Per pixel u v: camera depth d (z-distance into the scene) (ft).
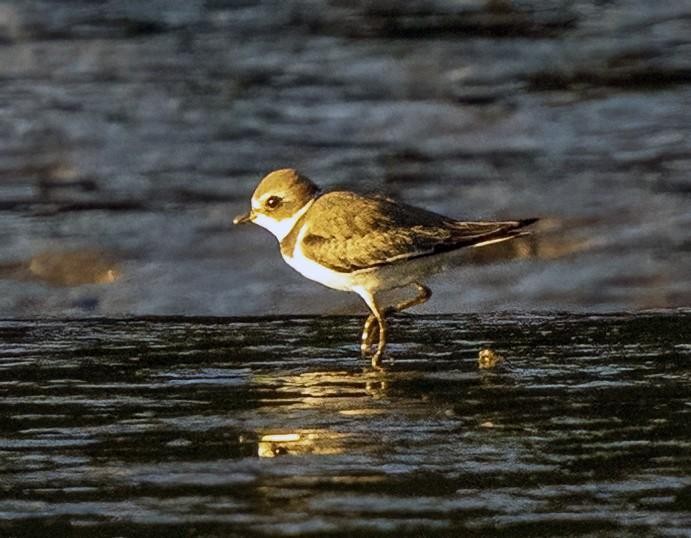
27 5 77.87
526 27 73.56
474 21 74.64
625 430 35.50
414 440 34.91
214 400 38.24
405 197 55.01
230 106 64.95
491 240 41.22
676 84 65.98
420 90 66.33
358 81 67.72
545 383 39.34
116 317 47.34
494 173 57.11
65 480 32.63
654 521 30.07
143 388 39.40
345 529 29.78
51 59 70.74
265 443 34.81
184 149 60.39
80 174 58.08
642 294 47.88
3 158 59.41
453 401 37.93
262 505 31.04
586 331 44.70
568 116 62.90
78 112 63.77
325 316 47.21
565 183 55.52
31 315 47.55
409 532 29.63
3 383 39.91
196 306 48.01
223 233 52.29
